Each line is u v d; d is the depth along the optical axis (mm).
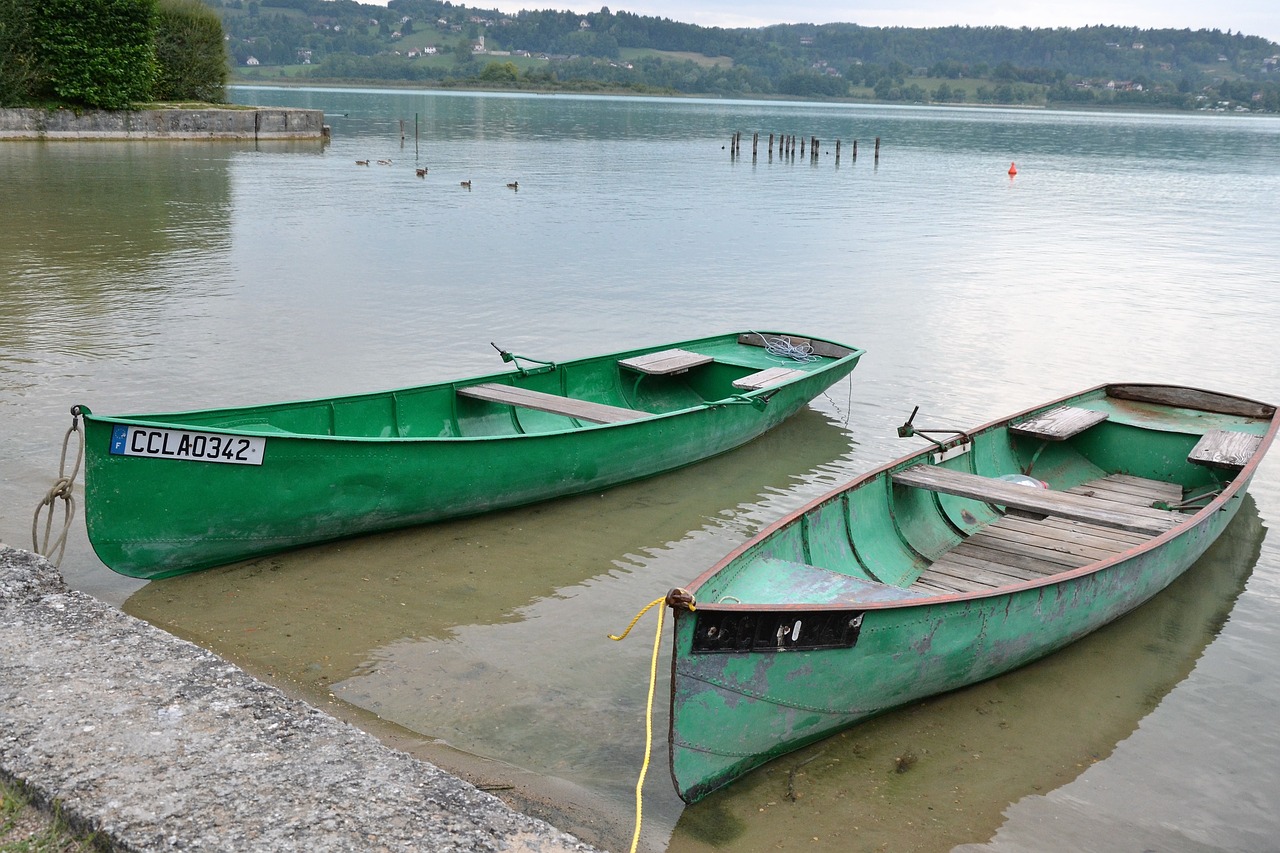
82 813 4590
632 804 6156
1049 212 37094
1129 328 18828
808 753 6777
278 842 4523
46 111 46219
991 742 7000
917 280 22922
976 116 182375
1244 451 10523
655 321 18391
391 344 16141
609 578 9188
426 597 8641
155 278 20312
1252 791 6602
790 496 11281
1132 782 6637
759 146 74438
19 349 14875
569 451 10445
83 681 5664
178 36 56781
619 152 61469
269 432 8586
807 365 14102
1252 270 25312
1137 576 8234
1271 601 9266
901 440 13047
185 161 42344
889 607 6355
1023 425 11188
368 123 82312
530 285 21109
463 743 6625
